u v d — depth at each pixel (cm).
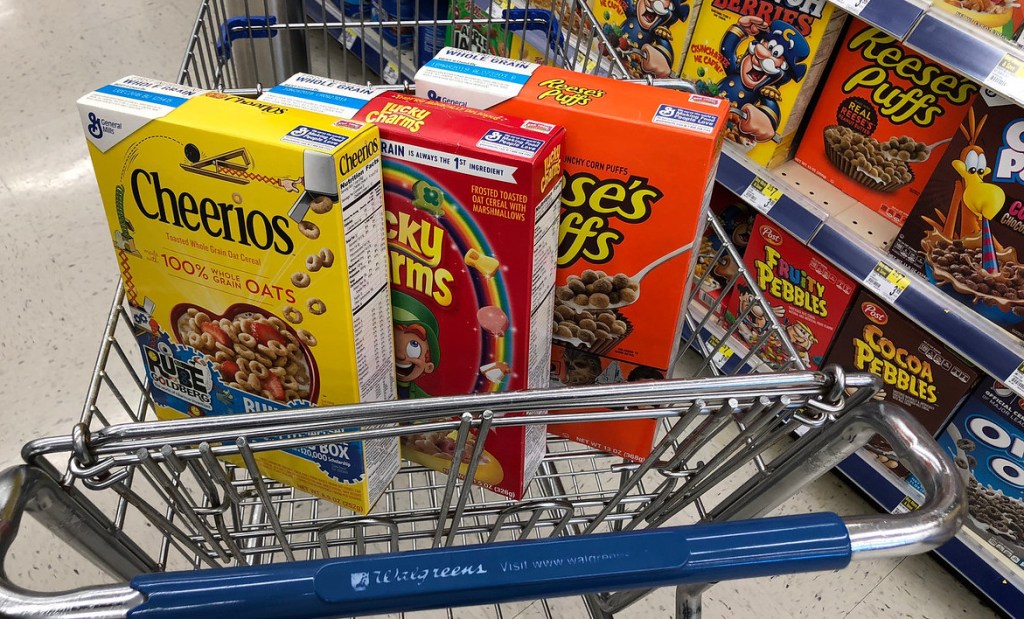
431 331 87
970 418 166
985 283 150
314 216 71
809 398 75
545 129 76
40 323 210
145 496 172
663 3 185
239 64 165
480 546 62
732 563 63
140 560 84
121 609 59
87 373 199
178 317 85
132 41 314
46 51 305
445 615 158
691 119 78
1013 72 127
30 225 238
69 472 70
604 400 73
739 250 207
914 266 162
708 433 83
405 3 238
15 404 191
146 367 92
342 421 72
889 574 182
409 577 61
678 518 183
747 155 188
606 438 101
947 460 69
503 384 88
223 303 81
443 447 96
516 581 61
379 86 97
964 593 181
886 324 175
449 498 84
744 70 179
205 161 72
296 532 97
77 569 162
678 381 74
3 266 225
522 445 92
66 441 69
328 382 83
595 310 90
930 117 159
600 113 78
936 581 182
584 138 79
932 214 155
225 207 74
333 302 76
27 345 204
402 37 249
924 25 137
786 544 63
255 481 78
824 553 63
